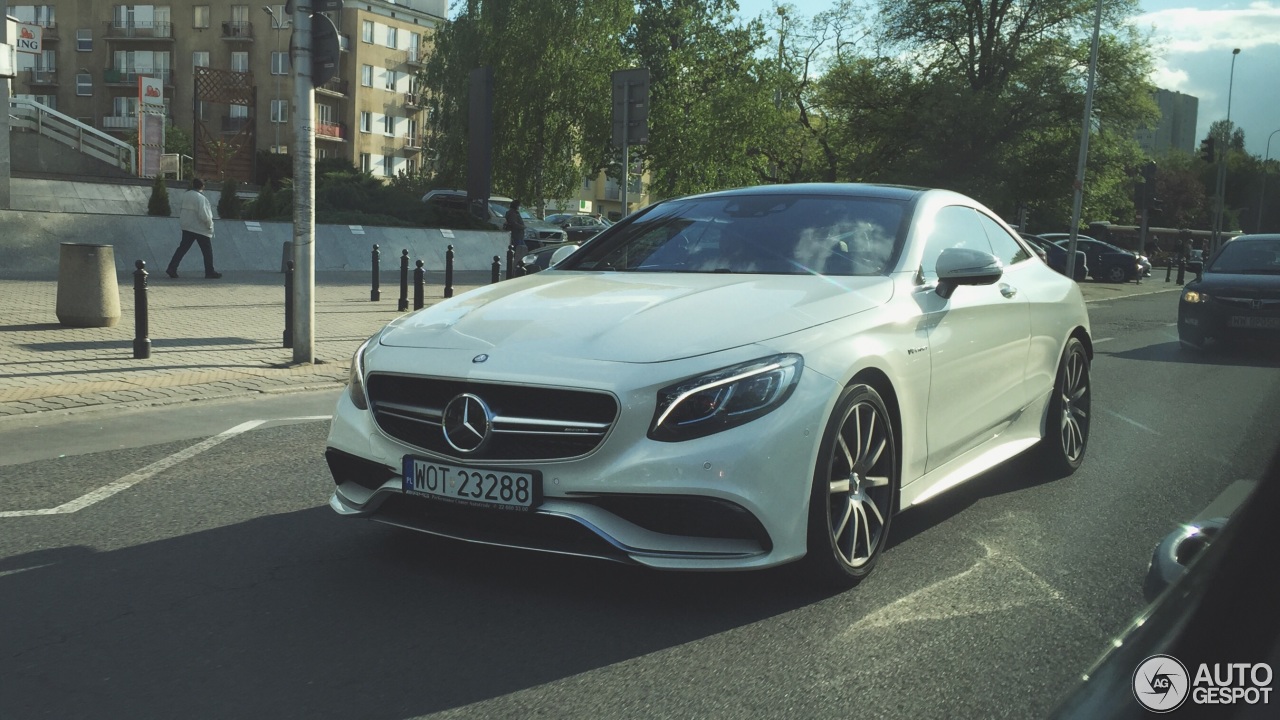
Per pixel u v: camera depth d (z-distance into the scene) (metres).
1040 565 4.09
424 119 83.94
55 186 28.31
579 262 4.91
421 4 82.81
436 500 3.60
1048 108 39.06
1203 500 5.21
